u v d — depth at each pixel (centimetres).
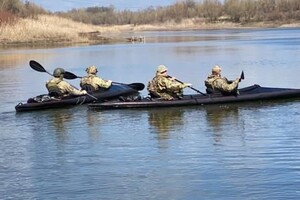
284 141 1177
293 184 894
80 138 1273
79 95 1672
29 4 7794
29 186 934
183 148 1147
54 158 1105
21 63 3475
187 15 13475
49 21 7281
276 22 11219
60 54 4206
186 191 887
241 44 5016
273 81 2223
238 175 950
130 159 1078
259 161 1029
